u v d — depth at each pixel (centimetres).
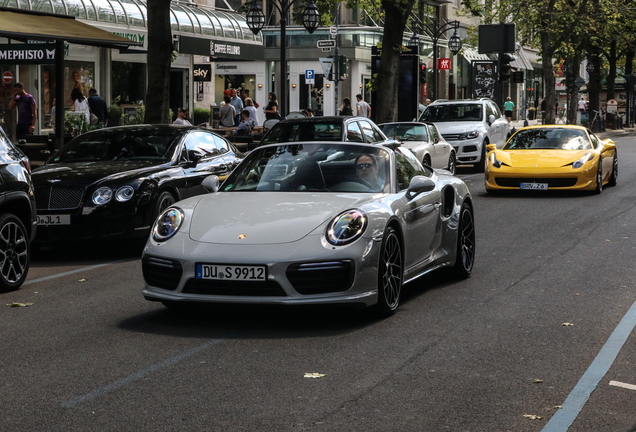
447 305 722
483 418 436
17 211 837
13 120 2220
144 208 1004
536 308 709
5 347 589
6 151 832
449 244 816
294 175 734
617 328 637
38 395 477
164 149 1112
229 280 616
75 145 1132
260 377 509
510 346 584
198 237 640
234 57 3117
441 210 797
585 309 705
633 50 5275
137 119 2902
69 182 988
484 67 4053
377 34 4650
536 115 6894
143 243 1144
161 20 1681
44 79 2422
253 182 740
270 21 4641
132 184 1002
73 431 417
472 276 865
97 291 805
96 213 978
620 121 5619
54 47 1477
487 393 479
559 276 856
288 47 4597
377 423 428
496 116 2528
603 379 507
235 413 443
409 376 511
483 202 1539
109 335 621
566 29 4066
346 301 621
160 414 442
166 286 645
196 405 457
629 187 1783
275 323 654
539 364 539
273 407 453
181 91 3272
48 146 1565
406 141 1900
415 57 2922
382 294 656
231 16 3222
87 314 699
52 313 706
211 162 1173
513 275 866
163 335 618
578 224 1244
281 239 624
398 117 2948
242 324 651
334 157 751
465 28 5847
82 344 595
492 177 1645
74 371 525
